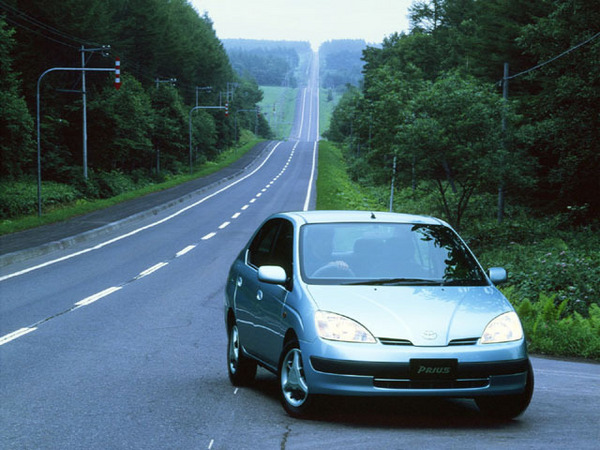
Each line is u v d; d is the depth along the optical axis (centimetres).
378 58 11238
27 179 4919
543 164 3388
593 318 1164
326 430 496
